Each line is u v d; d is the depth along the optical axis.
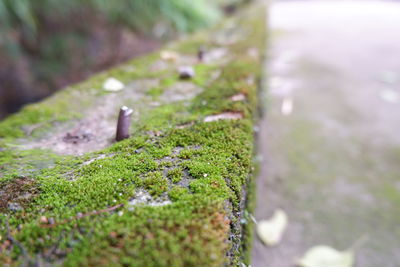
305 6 1.75
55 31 1.06
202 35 0.74
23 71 0.98
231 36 0.71
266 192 0.49
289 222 0.46
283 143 0.57
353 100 0.70
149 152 0.32
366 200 0.48
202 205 0.27
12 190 0.29
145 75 0.48
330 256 0.41
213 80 0.46
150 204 0.27
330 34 1.18
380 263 0.41
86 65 1.08
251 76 0.47
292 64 0.91
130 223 0.26
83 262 0.23
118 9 1.09
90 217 0.26
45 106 0.41
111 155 0.32
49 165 0.32
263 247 0.43
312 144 0.57
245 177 0.31
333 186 0.50
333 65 0.89
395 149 0.55
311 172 0.52
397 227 0.44
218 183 0.29
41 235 0.26
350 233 0.44
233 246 0.28
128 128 0.35
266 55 0.79
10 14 0.84
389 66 0.88
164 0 1.14
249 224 0.37
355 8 1.63
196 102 0.40
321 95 0.73
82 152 0.34
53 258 0.24
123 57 1.14
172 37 1.31
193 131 0.34
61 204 0.28
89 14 1.17
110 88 0.44
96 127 0.37
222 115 0.37
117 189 0.28
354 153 0.55
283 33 1.21
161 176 0.29
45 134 0.36
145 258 0.23
